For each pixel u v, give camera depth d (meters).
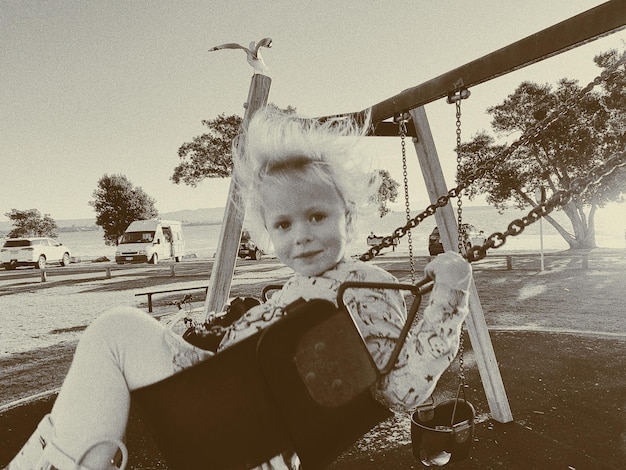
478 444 3.16
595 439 3.19
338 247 1.11
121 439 0.99
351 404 0.93
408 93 2.53
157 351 1.00
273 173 1.08
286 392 0.87
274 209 1.10
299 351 0.87
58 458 0.92
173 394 0.94
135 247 28.25
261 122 1.13
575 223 25.64
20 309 12.87
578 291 10.91
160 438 0.97
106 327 1.00
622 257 18.98
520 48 1.93
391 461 3.08
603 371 4.69
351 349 0.90
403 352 1.00
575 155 22.59
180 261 32.50
